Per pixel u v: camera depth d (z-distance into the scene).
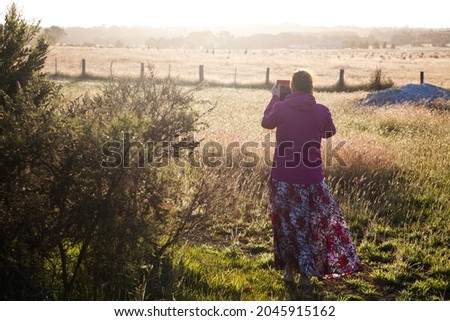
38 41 11.17
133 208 8.38
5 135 7.95
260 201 14.54
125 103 9.21
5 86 10.52
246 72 82.69
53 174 8.17
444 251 11.65
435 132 25.12
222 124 22.70
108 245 8.31
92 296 8.47
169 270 9.44
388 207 14.02
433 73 83.81
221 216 12.83
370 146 18.36
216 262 10.79
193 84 52.97
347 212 13.74
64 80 50.81
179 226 9.75
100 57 105.44
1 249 8.05
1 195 7.98
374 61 125.38
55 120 8.15
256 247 11.97
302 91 9.84
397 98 36.00
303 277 9.90
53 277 8.80
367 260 11.34
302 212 9.62
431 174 16.70
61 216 8.12
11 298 8.23
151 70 9.79
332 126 9.97
